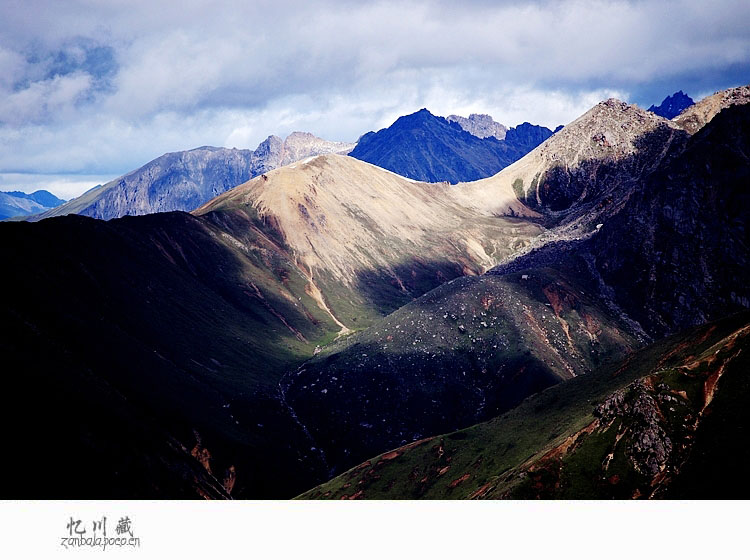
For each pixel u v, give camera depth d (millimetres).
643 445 151250
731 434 142750
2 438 167625
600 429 162125
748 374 152500
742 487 130750
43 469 167375
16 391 186375
